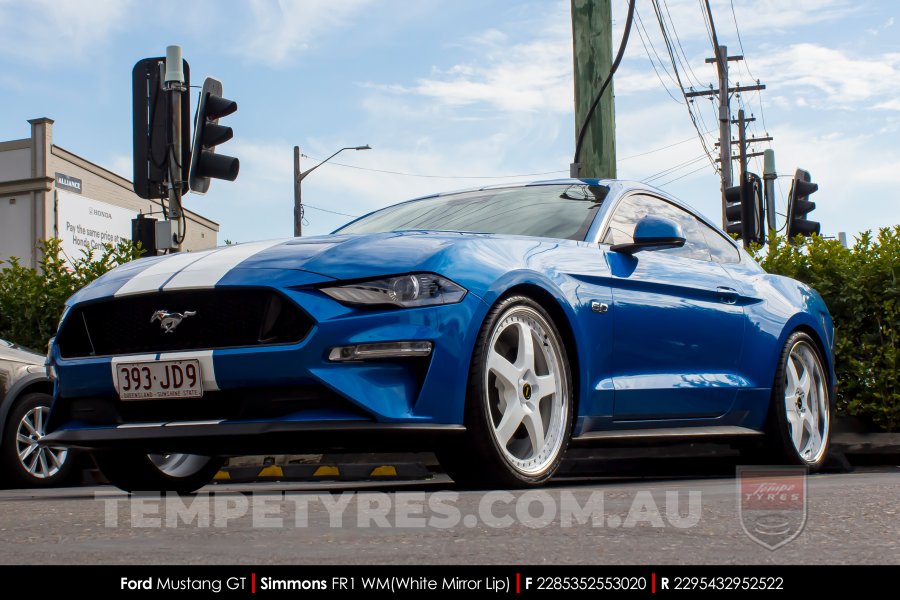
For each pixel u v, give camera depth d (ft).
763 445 15.79
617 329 12.57
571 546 5.59
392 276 10.43
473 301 10.63
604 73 25.31
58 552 5.73
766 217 39.24
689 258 14.84
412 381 10.37
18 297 23.94
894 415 21.26
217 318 10.76
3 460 19.03
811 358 16.52
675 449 19.04
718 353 14.37
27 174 106.93
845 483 10.18
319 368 10.18
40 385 19.77
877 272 21.75
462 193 15.47
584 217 13.57
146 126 22.20
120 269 12.23
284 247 11.24
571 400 11.79
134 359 11.04
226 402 10.75
